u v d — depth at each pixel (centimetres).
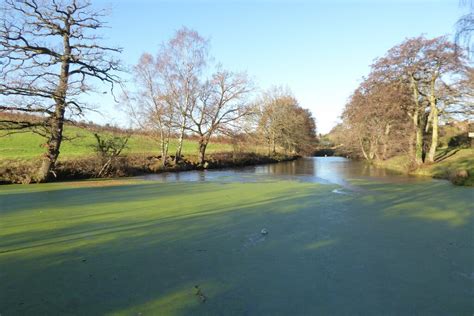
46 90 1761
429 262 617
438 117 2650
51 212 1060
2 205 1187
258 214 1023
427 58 2373
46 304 460
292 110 5478
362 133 4194
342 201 1255
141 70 2788
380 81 2631
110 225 888
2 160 2098
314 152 7244
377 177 2275
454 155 2725
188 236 784
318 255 654
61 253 666
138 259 631
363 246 711
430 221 934
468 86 2294
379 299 475
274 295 486
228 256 647
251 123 3566
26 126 1759
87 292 495
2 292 496
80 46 1934
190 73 3128
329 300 471
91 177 2248
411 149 2738
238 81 3328
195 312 439
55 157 1947
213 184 1867
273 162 4525
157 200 1292
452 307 453
